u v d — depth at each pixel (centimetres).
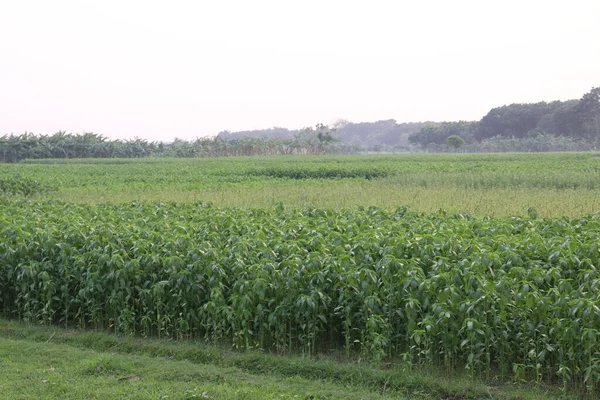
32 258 1095
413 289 847
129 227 1190
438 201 2133
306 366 849
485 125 14938
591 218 1243
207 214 1472
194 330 982
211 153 10338
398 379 796
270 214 1477
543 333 778
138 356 912
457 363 841
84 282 1025
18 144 8494
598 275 841
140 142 9900
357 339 918
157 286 955
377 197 2306
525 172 3388
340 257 905
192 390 762
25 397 747
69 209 1605
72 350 928
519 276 847
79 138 9312
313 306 852
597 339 744
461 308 778
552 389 770
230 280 958
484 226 1172
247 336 909
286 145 11369
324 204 2150
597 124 12812
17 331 1026
